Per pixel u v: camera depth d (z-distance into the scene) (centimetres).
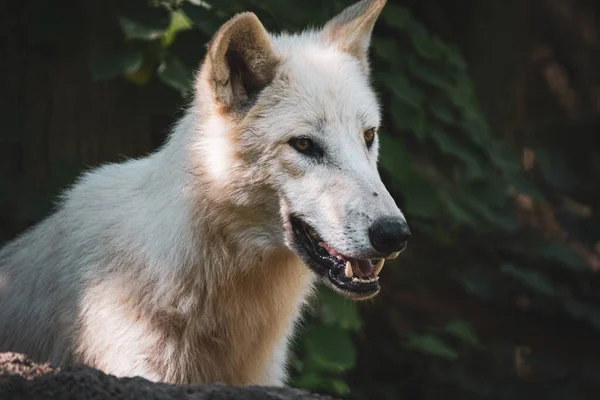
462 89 1349
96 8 1087
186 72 1070
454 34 1781
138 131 1141
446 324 1406
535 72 1897
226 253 793
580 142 1833
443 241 1389
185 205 793
